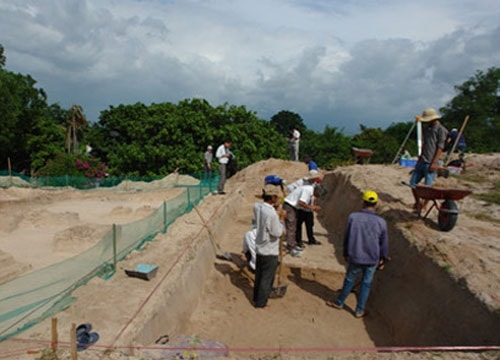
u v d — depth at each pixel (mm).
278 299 6320
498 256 5277
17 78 35375
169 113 26828
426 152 7184
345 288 5941
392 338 5312
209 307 6004
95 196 18875
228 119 27328
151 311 4352
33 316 4203
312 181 7703
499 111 32312
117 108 36156
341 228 9406
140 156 25297
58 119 47969
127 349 3617
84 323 4035
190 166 24453
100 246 6070
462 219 7562
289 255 7609
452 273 4848
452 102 32312
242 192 13531
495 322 3871
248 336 5262
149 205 17031
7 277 7531
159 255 6312
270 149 27438
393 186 9648
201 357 3900
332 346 5117
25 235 11586
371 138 38969
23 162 37031
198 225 8195
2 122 30234
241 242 8859
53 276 5211
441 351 3863
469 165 13508
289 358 4059
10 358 3359
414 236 6234
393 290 5875
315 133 45344
